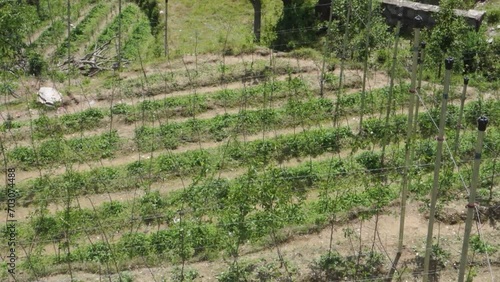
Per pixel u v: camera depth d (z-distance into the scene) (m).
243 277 17.31
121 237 19.30
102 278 17.64
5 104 26.16
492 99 24.47
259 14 31.16
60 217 19.28
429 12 29.95
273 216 17.55
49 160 22.78
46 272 17.91
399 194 20.11
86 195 21.22
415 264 17.69
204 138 23.69
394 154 21.94
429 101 24.64
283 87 26.16
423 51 17.23
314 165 21.91
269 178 18.47
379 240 18.50
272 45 30.41
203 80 27.00
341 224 19.19
